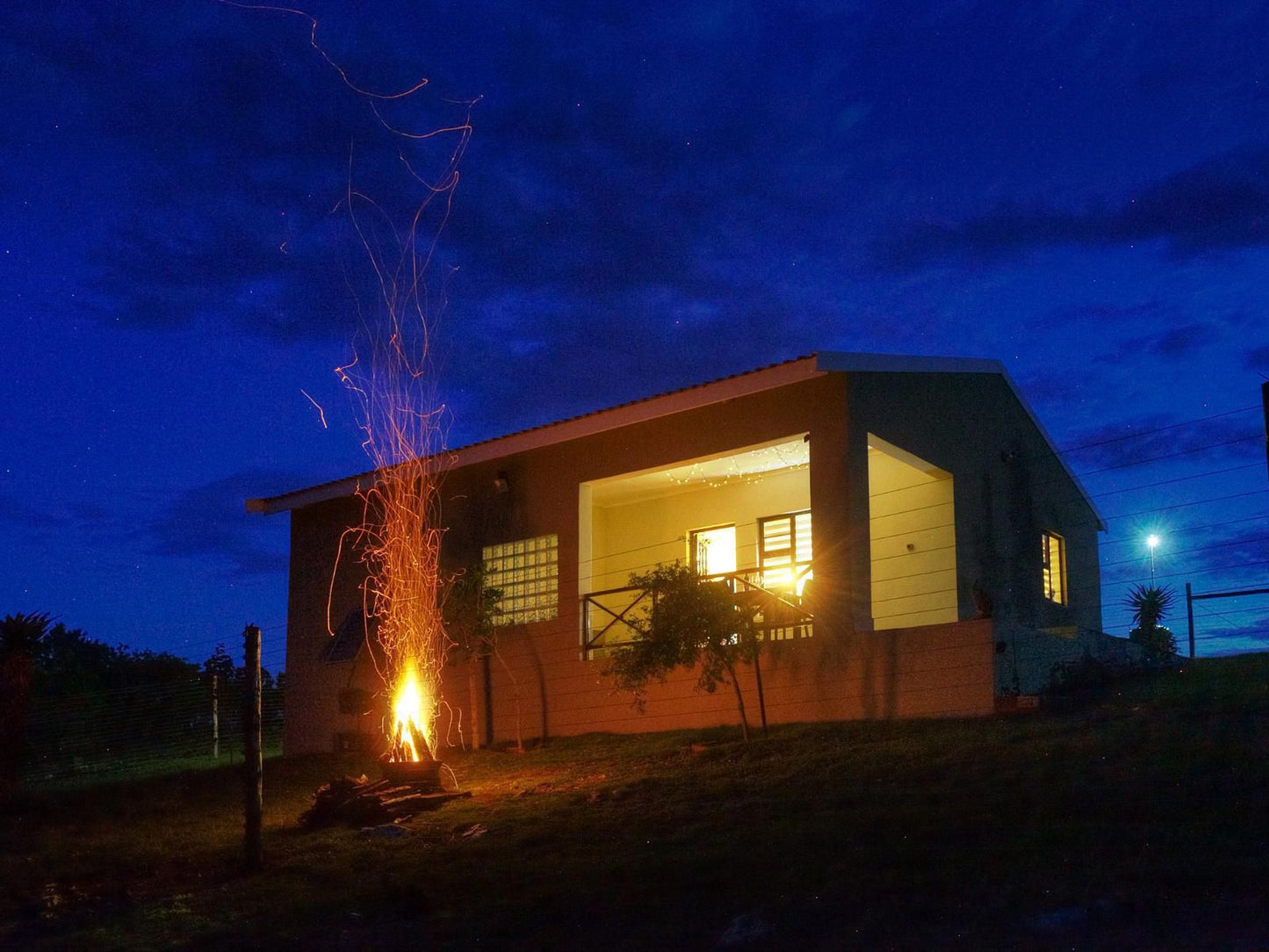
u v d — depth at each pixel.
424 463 18.92
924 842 8.56
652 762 13.62
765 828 9.59
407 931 8.31
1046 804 9.09
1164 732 10.84
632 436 17.06
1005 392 18.64
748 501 18.72
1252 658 14.86
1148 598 18.23
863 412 15.12
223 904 9.66
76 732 20.03
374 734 18.80
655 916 7.95
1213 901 6.88
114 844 12.46
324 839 11.77
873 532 17.66
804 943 7.04
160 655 31.84
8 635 17.17
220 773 17.45
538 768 14.62
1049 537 19.52
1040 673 13.77
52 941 8.77
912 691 13.59
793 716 14.56
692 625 13.50
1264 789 8.85
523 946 7.66
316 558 21.20
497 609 17.92
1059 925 6.75
